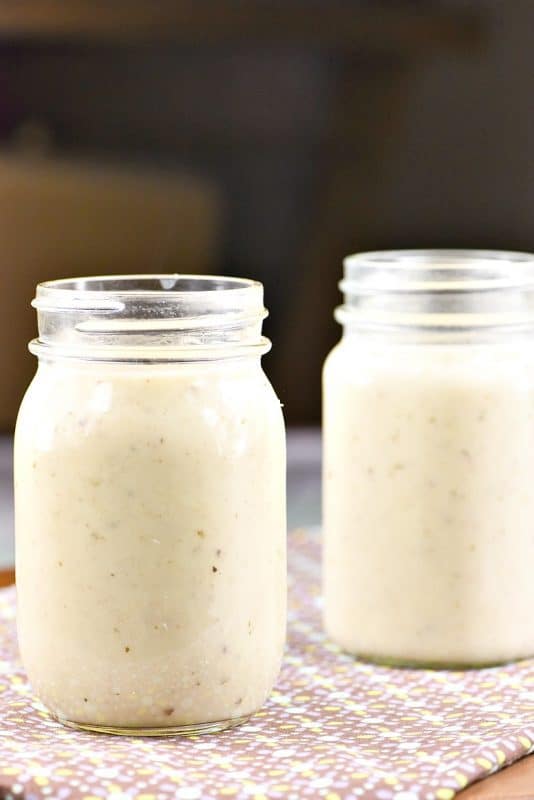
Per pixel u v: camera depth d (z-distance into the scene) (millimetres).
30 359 1629
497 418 691
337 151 1931
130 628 596
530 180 1822
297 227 2045
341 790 545
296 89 1999
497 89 1812
